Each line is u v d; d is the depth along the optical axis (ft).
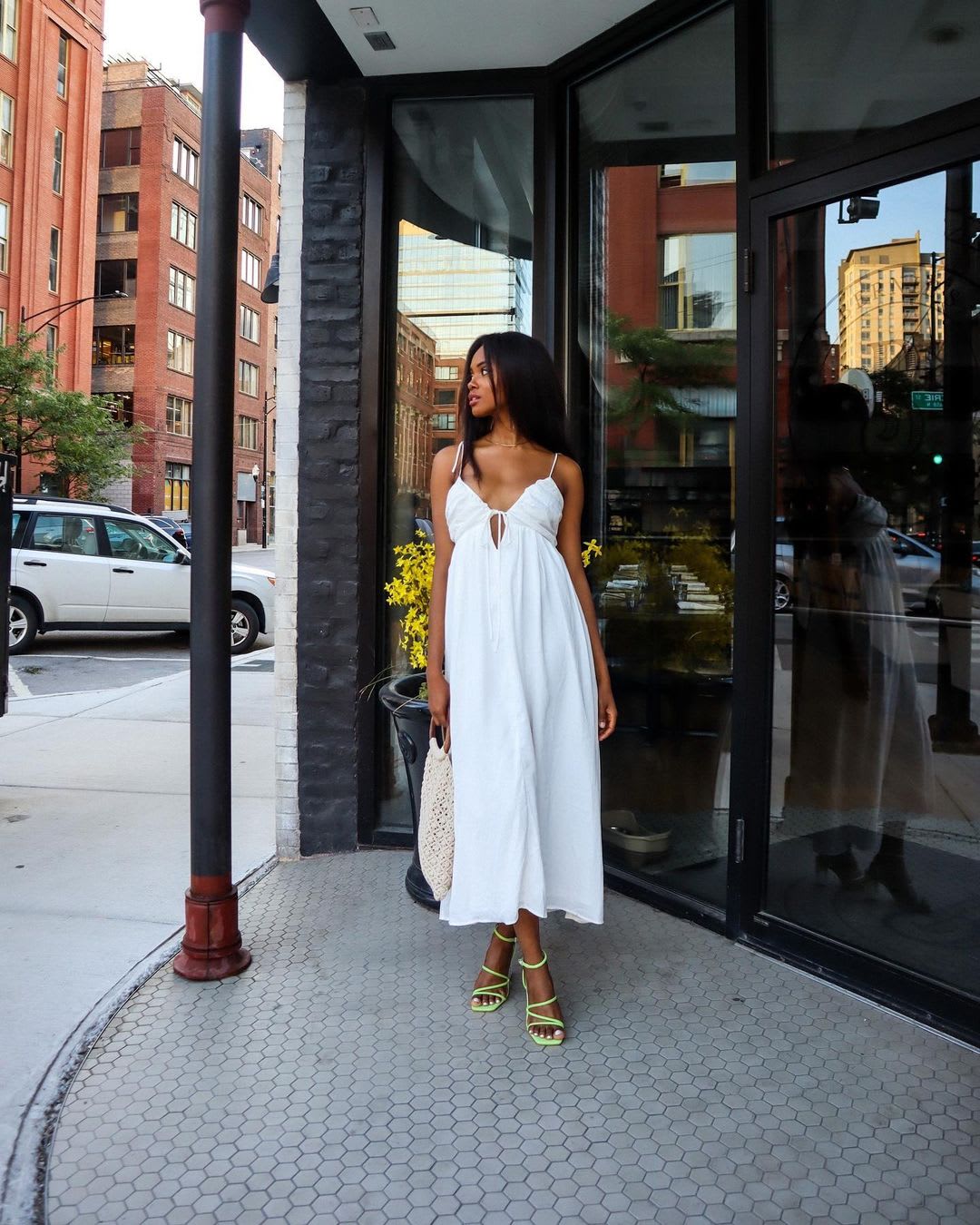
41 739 19.92
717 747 10.34
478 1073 7.30
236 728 21.43
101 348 147.84
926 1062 7.43
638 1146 6.39
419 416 12.74
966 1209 5.76
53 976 8.96
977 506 8.84
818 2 9.05
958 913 8.76
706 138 10.36
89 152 126.41
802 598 9.33
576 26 11.03
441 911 7.86
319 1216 5.75
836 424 9.25
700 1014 8.18
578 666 7.73
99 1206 5.84
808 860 9.32
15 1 111.14
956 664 8.96
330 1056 7.55
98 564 34.71
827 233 9.04
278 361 12.34
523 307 12.32
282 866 12.10
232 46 8.50
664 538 11.06
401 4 10.53
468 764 7.48
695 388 10.61
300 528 12.31
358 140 12.26
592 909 7.68
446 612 7.79
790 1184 5.99
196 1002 8.46
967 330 8.72
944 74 8.21
